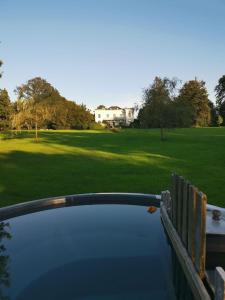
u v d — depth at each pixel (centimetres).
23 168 1669
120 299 386
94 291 398
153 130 5772
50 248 520
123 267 463
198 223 399
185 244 459
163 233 589
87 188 1195
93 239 554
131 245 537
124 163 1834
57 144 3180
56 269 453
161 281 422
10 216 666
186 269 432
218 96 8138
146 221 649
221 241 437
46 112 4212
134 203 764
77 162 1891
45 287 408
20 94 4381
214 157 2097
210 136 4266
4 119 4091
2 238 555
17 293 393
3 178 1384
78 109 7200
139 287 412
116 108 10400
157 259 485
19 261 473
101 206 743
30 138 4003
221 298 320
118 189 1184
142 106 3959
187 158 2052
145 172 1530
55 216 671
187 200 453
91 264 466
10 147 2886
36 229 598
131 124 7312
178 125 3794
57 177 1411
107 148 2739
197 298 372
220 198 1032
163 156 2159
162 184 1262
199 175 1449
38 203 713
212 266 410
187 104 4059
